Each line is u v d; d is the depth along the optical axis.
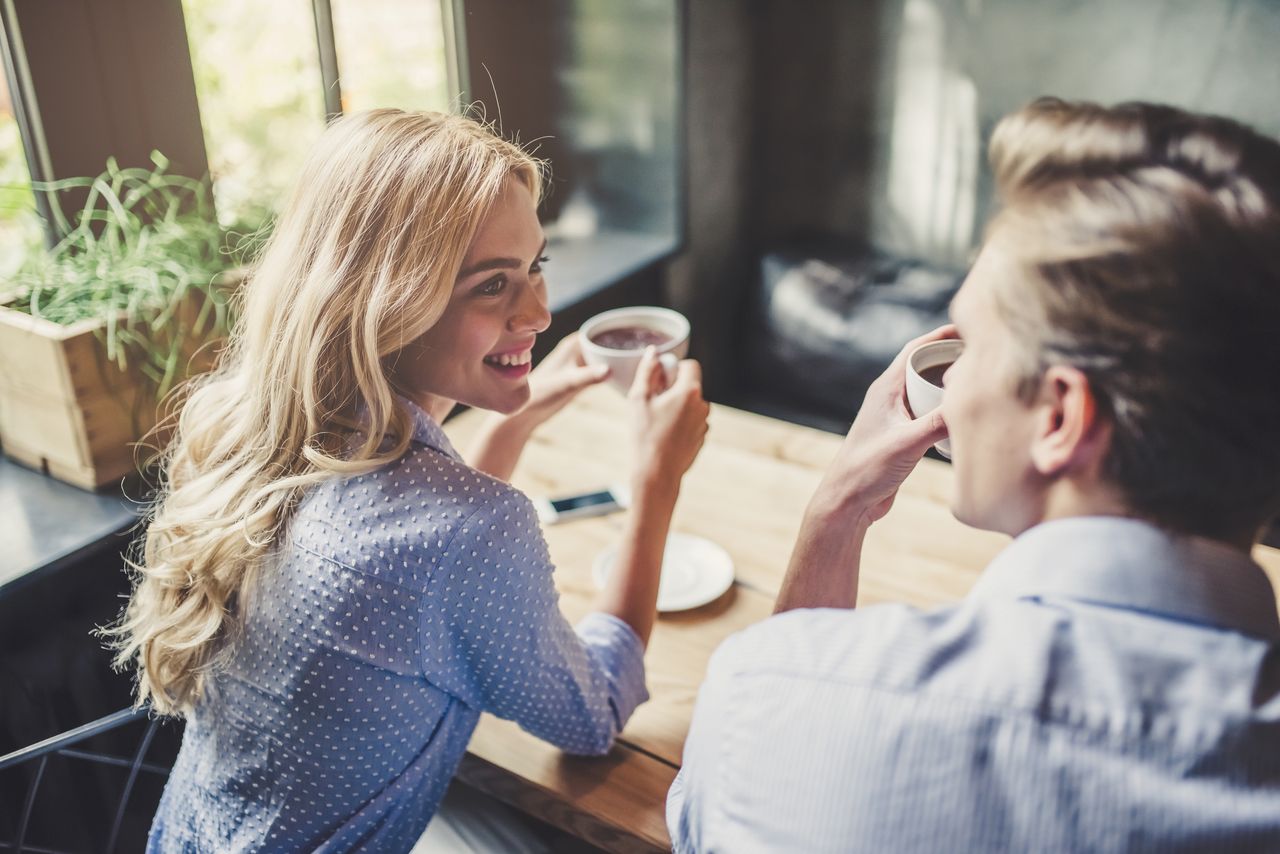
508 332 0.86
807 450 1.46
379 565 0.77
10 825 1.24
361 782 0.82
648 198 2.37
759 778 0.49
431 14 2.01
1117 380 0.44
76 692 1.28
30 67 1.30
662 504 1.04
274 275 0.83
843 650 0.49
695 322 2.59
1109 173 0.44
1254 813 0.41
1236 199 0.41
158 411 1.36
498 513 0.79
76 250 1.42
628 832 0.87
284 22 1.69
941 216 2.56
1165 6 2.16
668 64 2.19
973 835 0.44
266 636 0.80
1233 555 0.47
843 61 2.52
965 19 2.36
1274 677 0.45
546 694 0.86
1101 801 0.43
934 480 1.37
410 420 0.82
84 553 1.23
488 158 0.81
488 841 1.12
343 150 0.81
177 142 1.50
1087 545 0.47
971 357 0.50
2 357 1.31
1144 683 0.44
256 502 0.81
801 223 2.74
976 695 0.45
